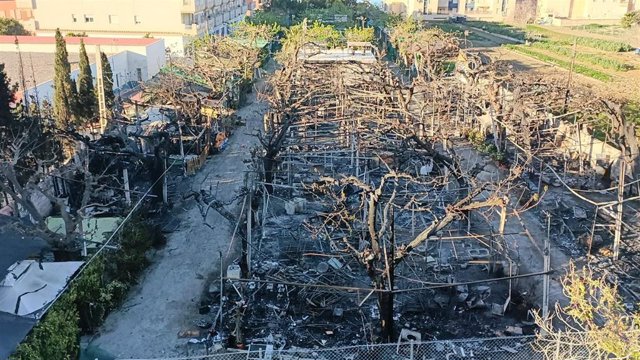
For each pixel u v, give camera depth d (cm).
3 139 3134
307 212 3269
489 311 2433
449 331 2319
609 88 5694
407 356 2148
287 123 3612
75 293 2183
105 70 4450
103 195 3259
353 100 4497
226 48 6200
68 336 2056
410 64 6650
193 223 3228
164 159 3366
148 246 2870
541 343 2120
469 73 4931
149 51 6266
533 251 2909
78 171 3228
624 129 3653
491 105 4338
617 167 3644
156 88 4719
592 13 12225
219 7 9062
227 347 2211
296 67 4947
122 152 3403
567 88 4409
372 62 5547
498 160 4019
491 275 2667
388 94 4241
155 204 3328
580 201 3478
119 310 2455
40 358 1905
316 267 2720
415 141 3603
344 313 2428
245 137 4800
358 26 8906
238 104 5684
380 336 2253
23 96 3969
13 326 1933
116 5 7900
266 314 2422
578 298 1620
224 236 3075
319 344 2242
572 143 4000
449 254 2853
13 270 2200
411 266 2720
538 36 9800
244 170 4031
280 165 3794
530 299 2492
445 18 12950
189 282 2664
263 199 3081
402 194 3222
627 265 2762
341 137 4062
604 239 3019
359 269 2680
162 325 2364
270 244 2938
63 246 2480
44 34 8050
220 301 2386
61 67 4053
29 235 2438
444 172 3388
